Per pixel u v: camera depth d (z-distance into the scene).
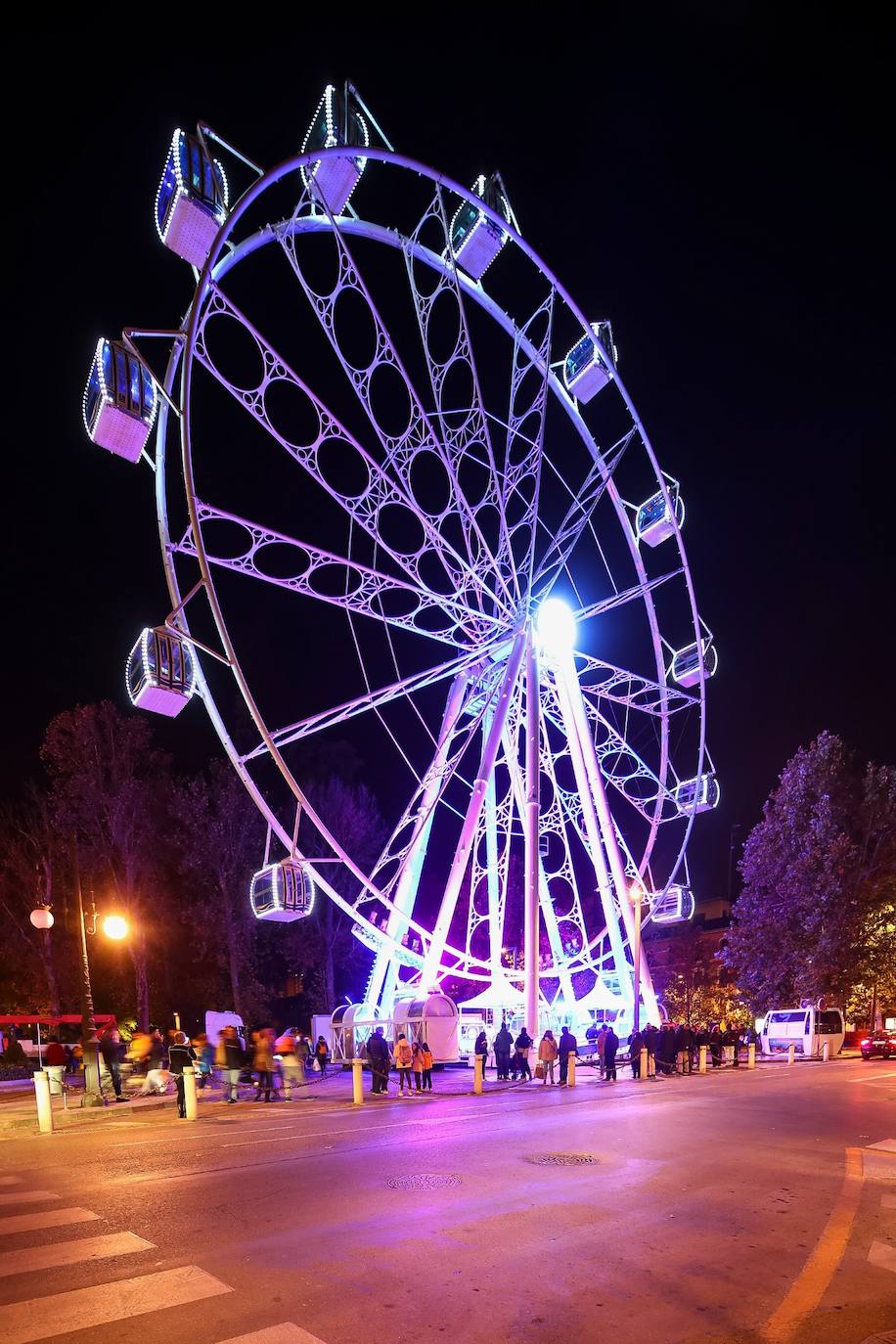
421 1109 20.78
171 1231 9.24
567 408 32.19
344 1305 7.10
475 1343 6.42
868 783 50.34
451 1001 32.91
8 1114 21.28
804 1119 17.62
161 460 25.22
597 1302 7.19
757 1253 8.44
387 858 31.20
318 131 25.33
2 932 48.56
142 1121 19.52
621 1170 12.22
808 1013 42.22
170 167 22.30
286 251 25.52
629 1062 33.75
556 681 35.25
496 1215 9.74
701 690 35.38
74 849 24.34
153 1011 53.88
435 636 31.12
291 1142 15.27
